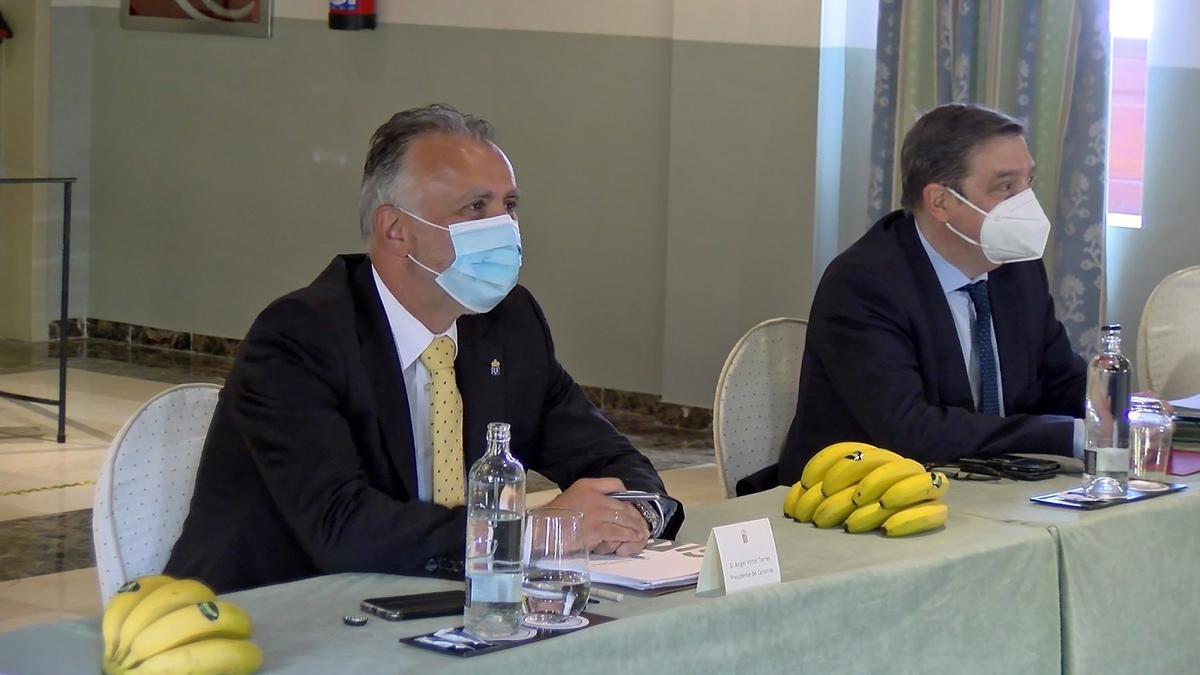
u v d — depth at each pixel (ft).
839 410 9.99
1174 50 17.85
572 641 5.46
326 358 7.41
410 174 7.53
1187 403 10.37
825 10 20.20
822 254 20.72
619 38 22.39
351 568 7.01
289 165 26.02
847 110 20.62
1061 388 10.75
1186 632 8.33
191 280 27.43
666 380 22.22
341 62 25.20
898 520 7.41
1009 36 18.26
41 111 27.50
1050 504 8.17
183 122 27.20
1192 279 13.25
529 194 23.53
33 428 20.67
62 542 15.28
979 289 10.27
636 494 7.47
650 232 22.44
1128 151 18.31
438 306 7.70
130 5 27.50
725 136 21.25
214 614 5.06
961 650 7.02
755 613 6.10
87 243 28.53
